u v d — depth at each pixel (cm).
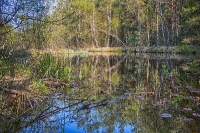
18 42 432
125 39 3225
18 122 246
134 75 672
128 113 291
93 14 2977
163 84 499
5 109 279
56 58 705
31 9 359
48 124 247
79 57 1614
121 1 3197
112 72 762
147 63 1054
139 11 2600
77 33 2361
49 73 497
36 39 477
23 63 445
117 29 3262
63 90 439
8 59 388
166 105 325
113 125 247
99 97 385
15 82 363
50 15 493
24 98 323
